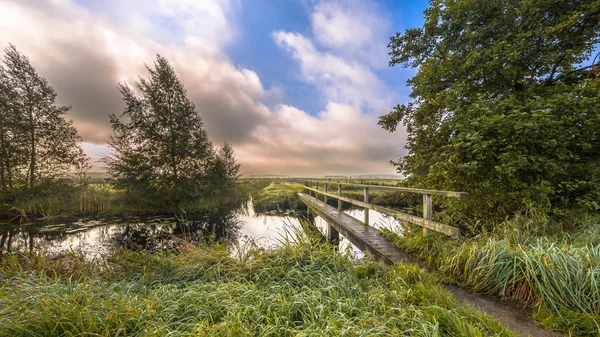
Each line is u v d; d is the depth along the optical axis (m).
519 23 5.44
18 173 10.67
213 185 13.57
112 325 1.66
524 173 3.95
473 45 6.00
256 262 3.12
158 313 1.86
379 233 4.76
